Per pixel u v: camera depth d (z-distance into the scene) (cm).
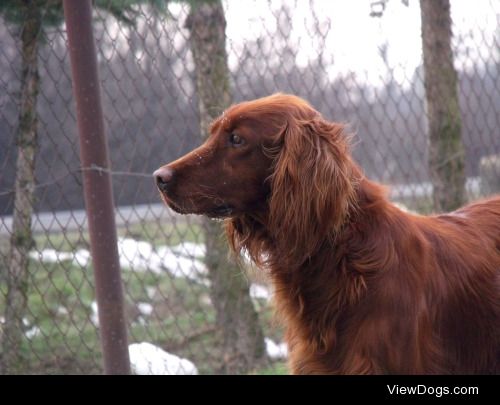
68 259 943
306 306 465
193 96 781
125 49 780
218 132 470
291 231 445
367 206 458
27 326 780
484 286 486
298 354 477
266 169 461
